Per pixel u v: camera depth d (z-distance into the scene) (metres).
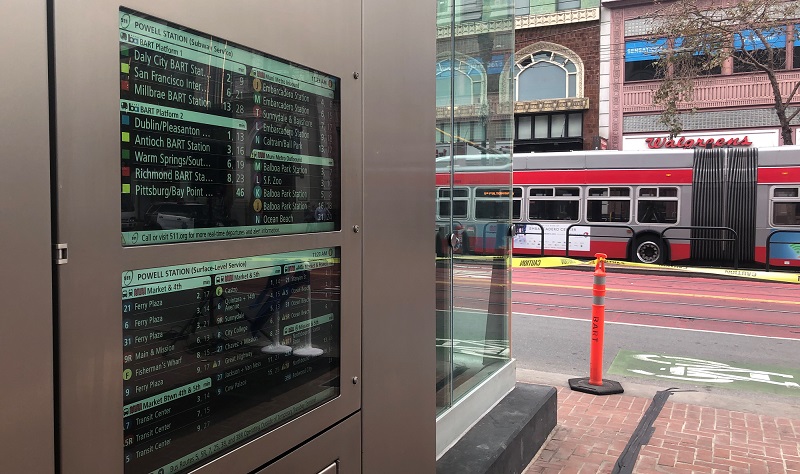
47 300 1.00
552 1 23.09
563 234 16.59
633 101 22.25
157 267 1.21
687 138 21.55
